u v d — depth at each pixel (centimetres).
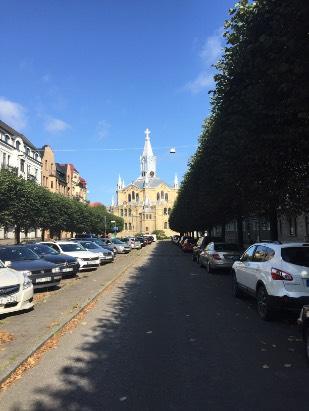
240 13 1039
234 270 1299
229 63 1133
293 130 1023
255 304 1204
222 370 629
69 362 676
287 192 1538
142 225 14275
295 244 958
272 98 985
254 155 1234
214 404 504
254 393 536
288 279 897
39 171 6278
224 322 967
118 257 3797
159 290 1533
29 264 1463
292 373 611
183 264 2897
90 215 6394
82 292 1443
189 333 865
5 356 687
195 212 3888
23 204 3091
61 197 4656
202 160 2309
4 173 3094
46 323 948
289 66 784
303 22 734
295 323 948
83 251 2405
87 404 511
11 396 539
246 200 1872
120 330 896
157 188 14662
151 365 658
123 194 14962
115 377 604
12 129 5400
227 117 1281
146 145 15312
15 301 1032
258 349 740
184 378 597
